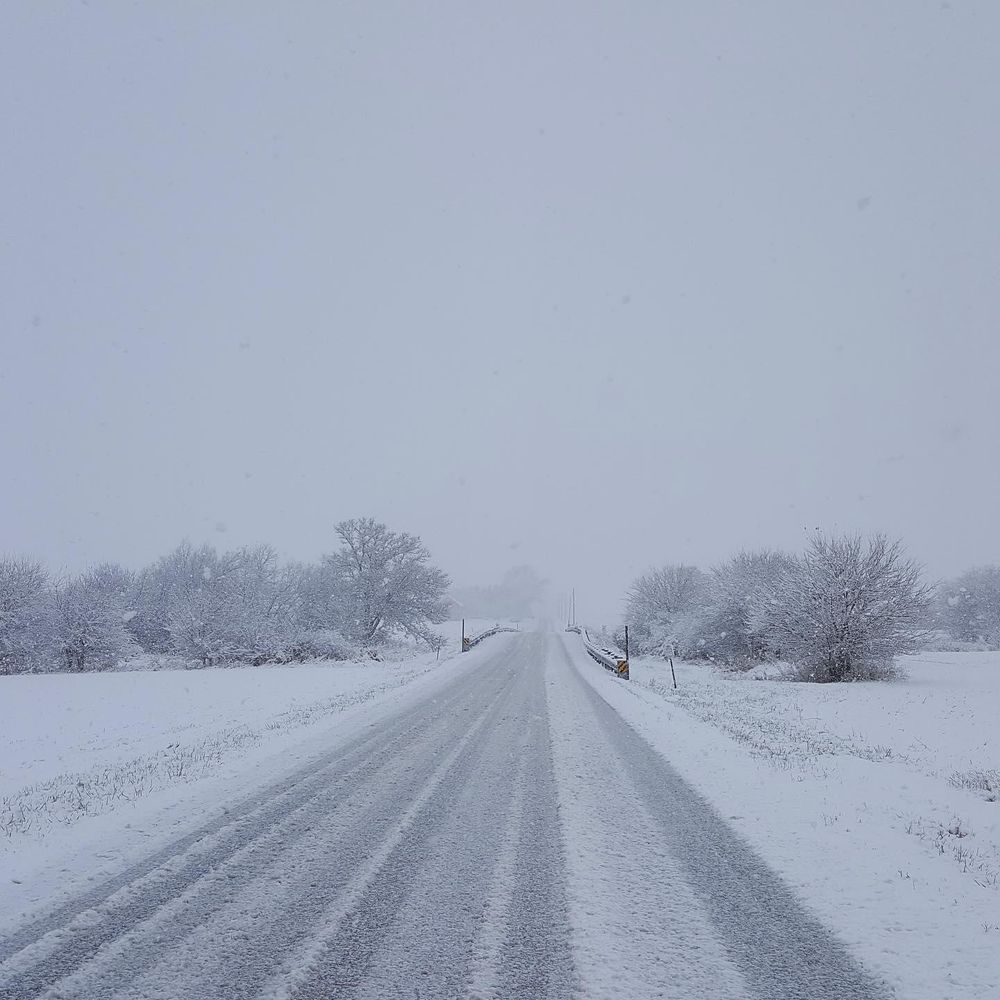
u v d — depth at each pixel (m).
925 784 8.70
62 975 3.86
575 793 7.88
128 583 45.44
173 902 4.86
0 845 6.26
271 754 10.32
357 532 45.00
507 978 3.80
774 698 20.23
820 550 25.75
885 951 4.14
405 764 9.44
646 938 4.29
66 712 18.34
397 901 4.85
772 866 5.58
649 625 45.44
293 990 3.67
